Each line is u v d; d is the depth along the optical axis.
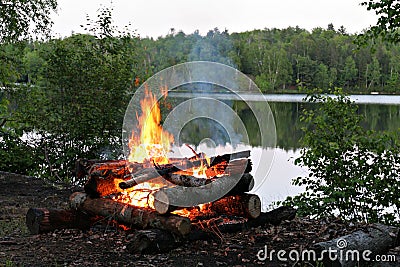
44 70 10.70
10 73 11.38
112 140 10.95
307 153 7.67
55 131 10.74
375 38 8.05
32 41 11.66
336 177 7.48
